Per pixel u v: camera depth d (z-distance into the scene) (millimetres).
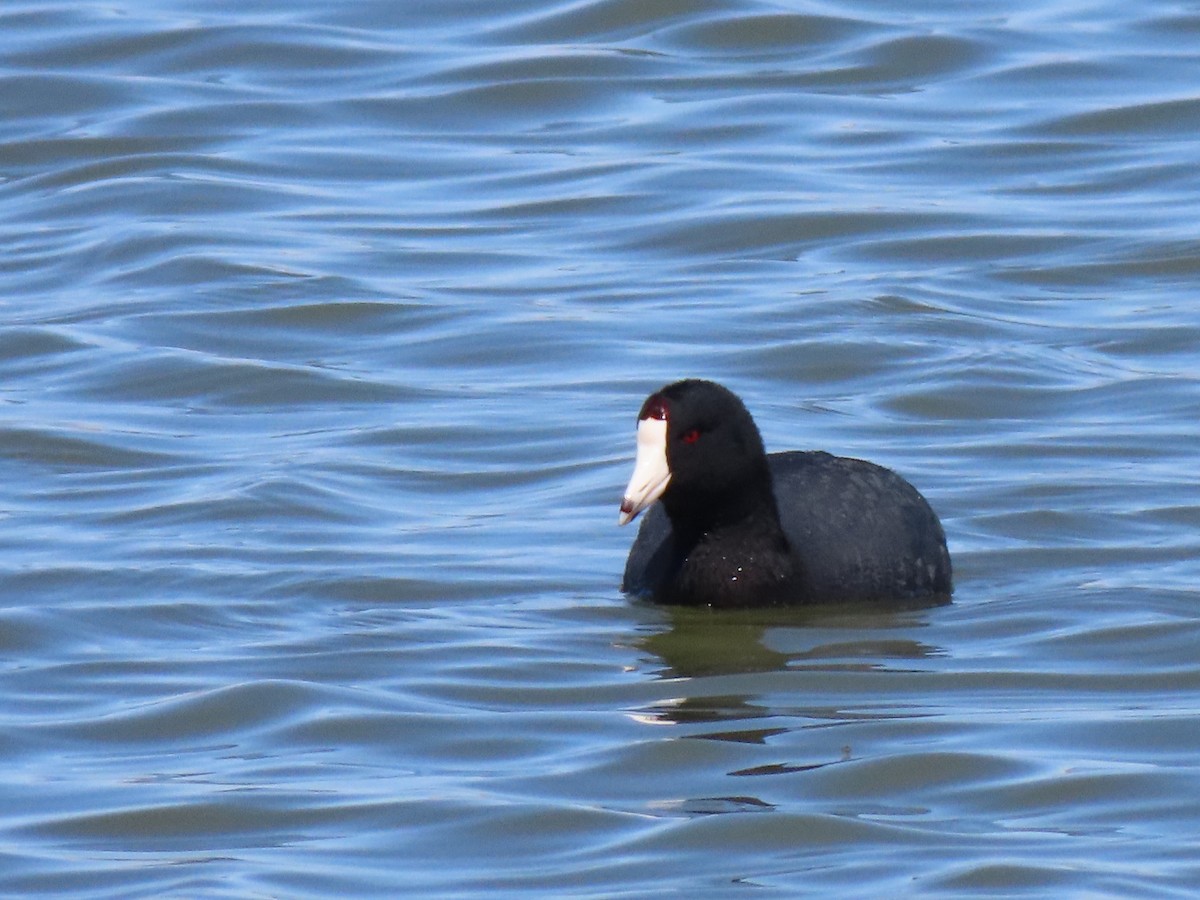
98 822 10289
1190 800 10273
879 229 22812
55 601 13812
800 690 12094
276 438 17453
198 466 16719
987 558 14609
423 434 17406
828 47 28344
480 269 22000
